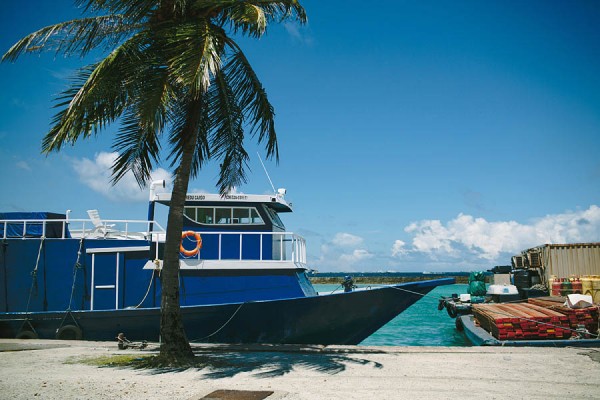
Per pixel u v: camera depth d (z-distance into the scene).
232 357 11.01
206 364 9.95
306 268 16.94
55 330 14.47
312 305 14.48
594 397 7.01
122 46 9.50
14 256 15.28
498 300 23.20
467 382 8.11
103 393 7.41
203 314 13.98
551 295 20.56
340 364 10.02
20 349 12.57
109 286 15.12
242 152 12.17
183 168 10.52
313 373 9.01
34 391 7.59
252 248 16.22
